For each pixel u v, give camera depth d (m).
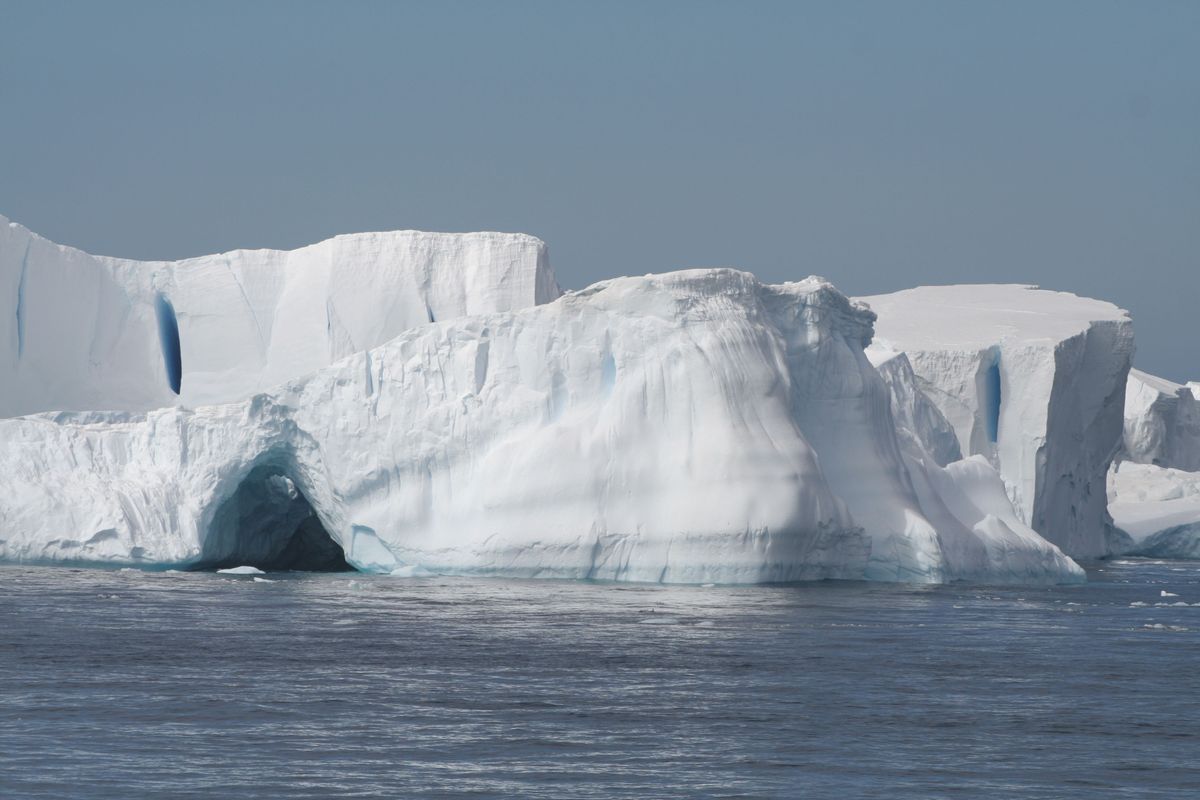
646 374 137.38
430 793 57.84
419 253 195.38
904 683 83.31
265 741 65.88
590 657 89.94
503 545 136.38
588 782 59.91
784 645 96.31
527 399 139.88
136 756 62.66
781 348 142.88
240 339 195.50
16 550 146.38
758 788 59.50
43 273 185.25
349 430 143.50
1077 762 64.62
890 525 143.25
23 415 178.88
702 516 131.88
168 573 144.25
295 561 171.50
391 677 82.31
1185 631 109.44
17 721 69.00
